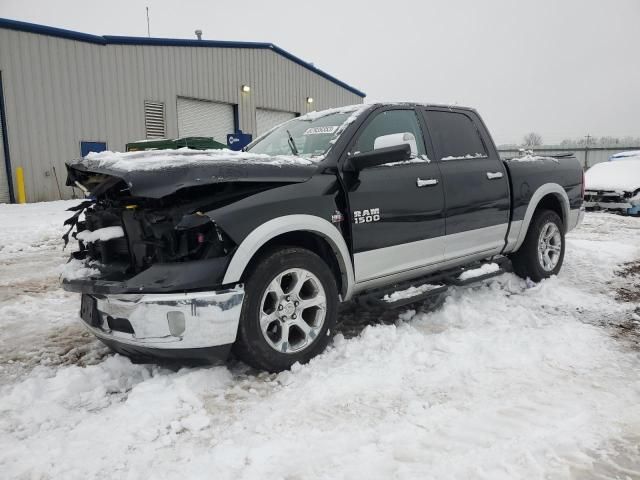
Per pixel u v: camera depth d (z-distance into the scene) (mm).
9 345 3617
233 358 3170
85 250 3369
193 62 18703
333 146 3369
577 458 2076
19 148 14266
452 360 3037
